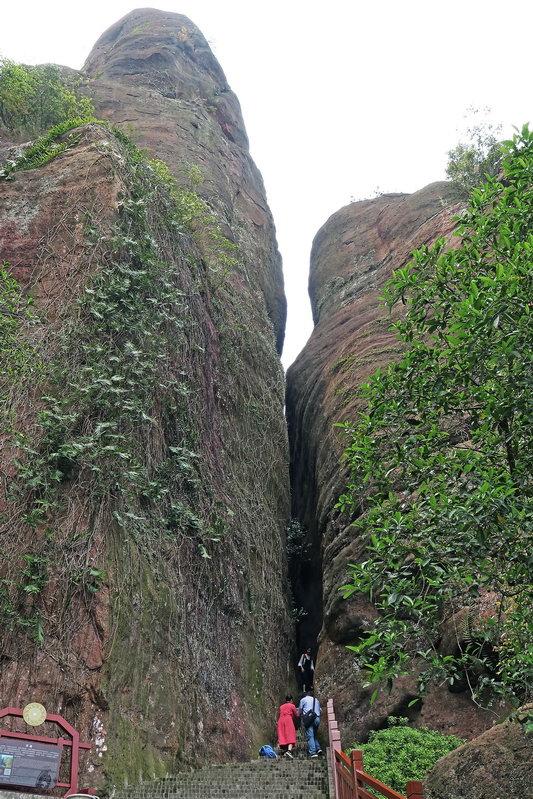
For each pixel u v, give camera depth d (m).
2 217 13.70
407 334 7.79
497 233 7.31
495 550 6.43
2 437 10.89
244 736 12.70
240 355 18.97
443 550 6.43
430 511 6.66
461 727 11.35
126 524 11.16
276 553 17.73
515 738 7.52
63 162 14.48
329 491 17.50
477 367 7.01
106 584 10.34
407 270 7.59
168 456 13.03
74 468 10.89
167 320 14.04
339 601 14.52
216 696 12.41
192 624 12.24
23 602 9.77
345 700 13.16
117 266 12.99
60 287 12.63
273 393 20.94
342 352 20.98
